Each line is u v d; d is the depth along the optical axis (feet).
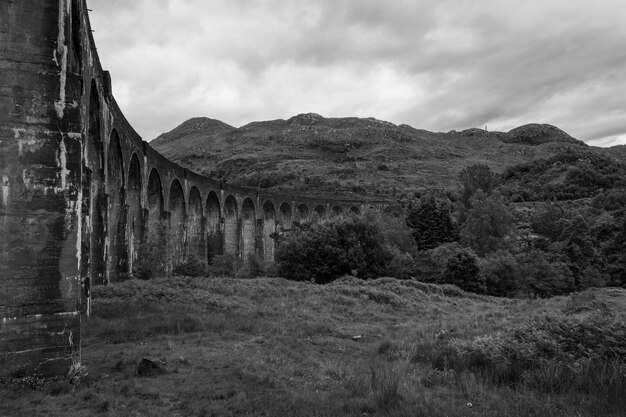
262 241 199.93
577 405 27.84
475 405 28.63
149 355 42.16
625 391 28.68
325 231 129.39
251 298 84.94
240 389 32.27
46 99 36.11
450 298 108.88
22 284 34.45
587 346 36.94
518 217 246.06
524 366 35.88
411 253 162.50
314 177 472.03
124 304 63.93
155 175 117.39
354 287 101.09
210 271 130.11
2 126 34.86
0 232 34.22
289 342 53.31
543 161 384.88
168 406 28.99
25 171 35.19
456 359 40.09
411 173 563.89
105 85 76.07
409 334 59.98
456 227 194.59
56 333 34.99
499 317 75.82
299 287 99.35
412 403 28.25
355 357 48.52
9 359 33.65
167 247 120.06
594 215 231.50
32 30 36.01
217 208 167.84
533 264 145.38
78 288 36.04
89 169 49.24
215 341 50.26
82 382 33.99
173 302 70.44
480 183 267.80
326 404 28.60
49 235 35.45
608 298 86.89
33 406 28.68
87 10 55.72
